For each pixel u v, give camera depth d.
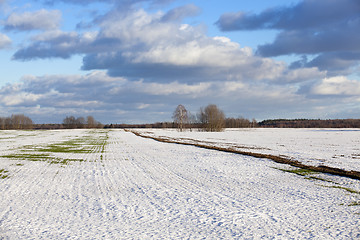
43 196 13.89
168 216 10.75
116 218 10.57
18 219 10.49
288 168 21.59
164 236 8.73
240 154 30.58
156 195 14.04
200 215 10.81
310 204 12.19
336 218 10.30
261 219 10.27
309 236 8.62
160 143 48.88
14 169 21.67
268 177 18.56
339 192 14.28
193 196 13.78
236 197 13.54
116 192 14.75
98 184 16.72
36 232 9.17
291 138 63.47
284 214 10.84
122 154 32.38
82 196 13.91
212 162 25.16
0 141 55.41
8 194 14.23
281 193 14.29
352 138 62.97
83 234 8.96
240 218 10.40
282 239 8.41
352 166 21.97
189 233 8.97
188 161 26.17
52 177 18.78
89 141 55.59
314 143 47.91
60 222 10.15
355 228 9.26
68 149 38.50
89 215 10.97
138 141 54.62
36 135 84.12
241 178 18.36
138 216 10.80
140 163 25.27
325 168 20.83
